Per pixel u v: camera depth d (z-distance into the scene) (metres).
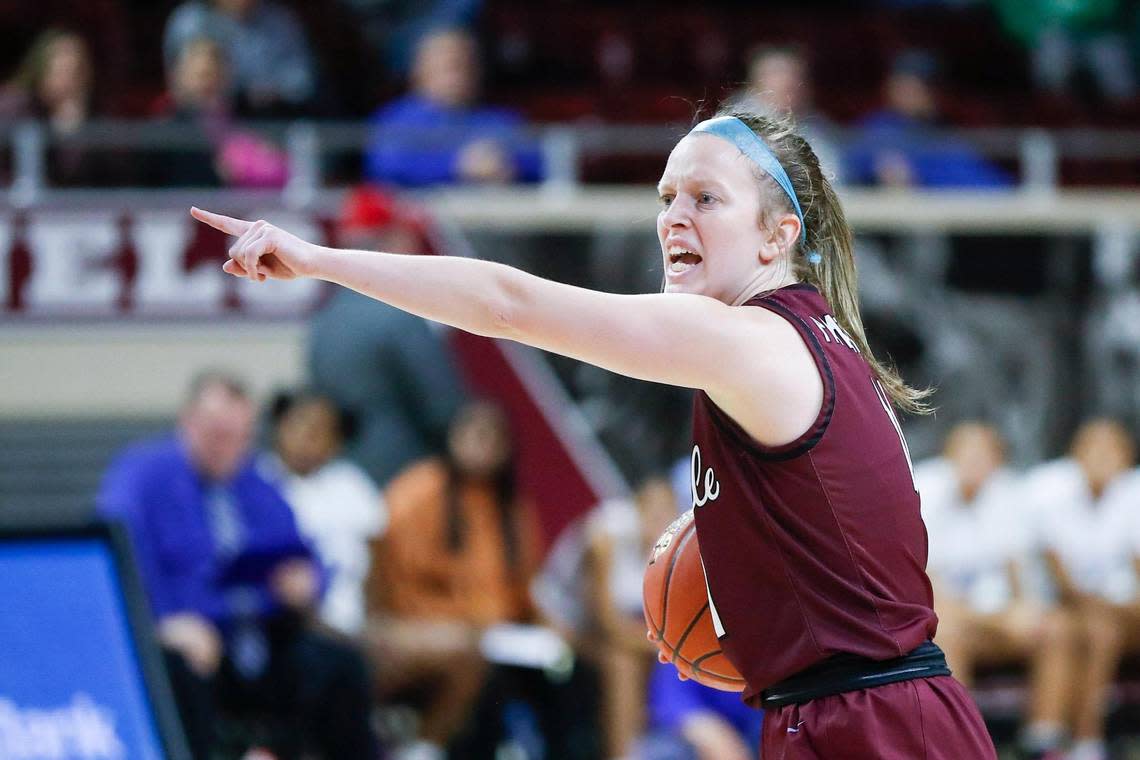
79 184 14.95
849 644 4.40
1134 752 13.59
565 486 14.91
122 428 14.79
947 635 12.93
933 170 17.11
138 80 19.31
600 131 16.16
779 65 16.77
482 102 19.50
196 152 15.05
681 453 15.12
